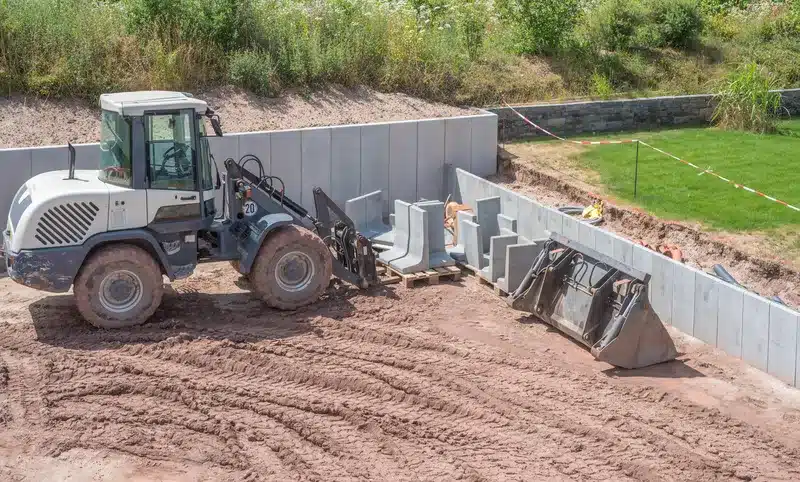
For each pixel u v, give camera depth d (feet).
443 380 33.83
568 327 37.73
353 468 27.89
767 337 35.17
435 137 56.80
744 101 66.80
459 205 52.85
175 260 40.04
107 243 38.17
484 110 62.23
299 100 59.11
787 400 33.12
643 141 63.52
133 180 38.01
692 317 38.86
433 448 29.19
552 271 38.63
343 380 33.45
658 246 45.44
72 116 52.70
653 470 27.84
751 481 27.53
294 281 41.06
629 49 75.92
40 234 36.65
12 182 46.32
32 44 54.95
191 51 58.49
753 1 89.51
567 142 63.10
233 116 55.62
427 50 65.36
